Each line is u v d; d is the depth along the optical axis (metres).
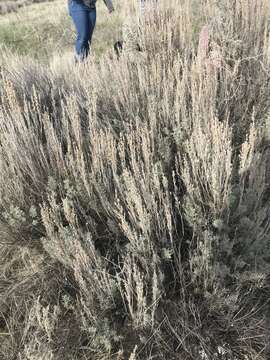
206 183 2.26
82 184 2.50
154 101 2.90
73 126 2.69
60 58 5.30
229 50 3.33
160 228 2.29
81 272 2.18
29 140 2.71
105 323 2.03
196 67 3.02
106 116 3.03
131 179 2.22
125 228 2.14
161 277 2.10
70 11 5.27
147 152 2.38
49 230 2.26
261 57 3.37
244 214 2.32
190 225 2.20
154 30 3.71
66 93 3.36
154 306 1.99
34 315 2.15
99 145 2.54
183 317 2.17
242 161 2.27
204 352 2.06
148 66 3.54
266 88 3.11
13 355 2.13
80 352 2.11
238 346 2.10
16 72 3.77
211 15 3.79
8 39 8.54
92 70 3.58
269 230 2.34
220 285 2.13
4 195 2.63
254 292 2.26
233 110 3.04
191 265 2.14
